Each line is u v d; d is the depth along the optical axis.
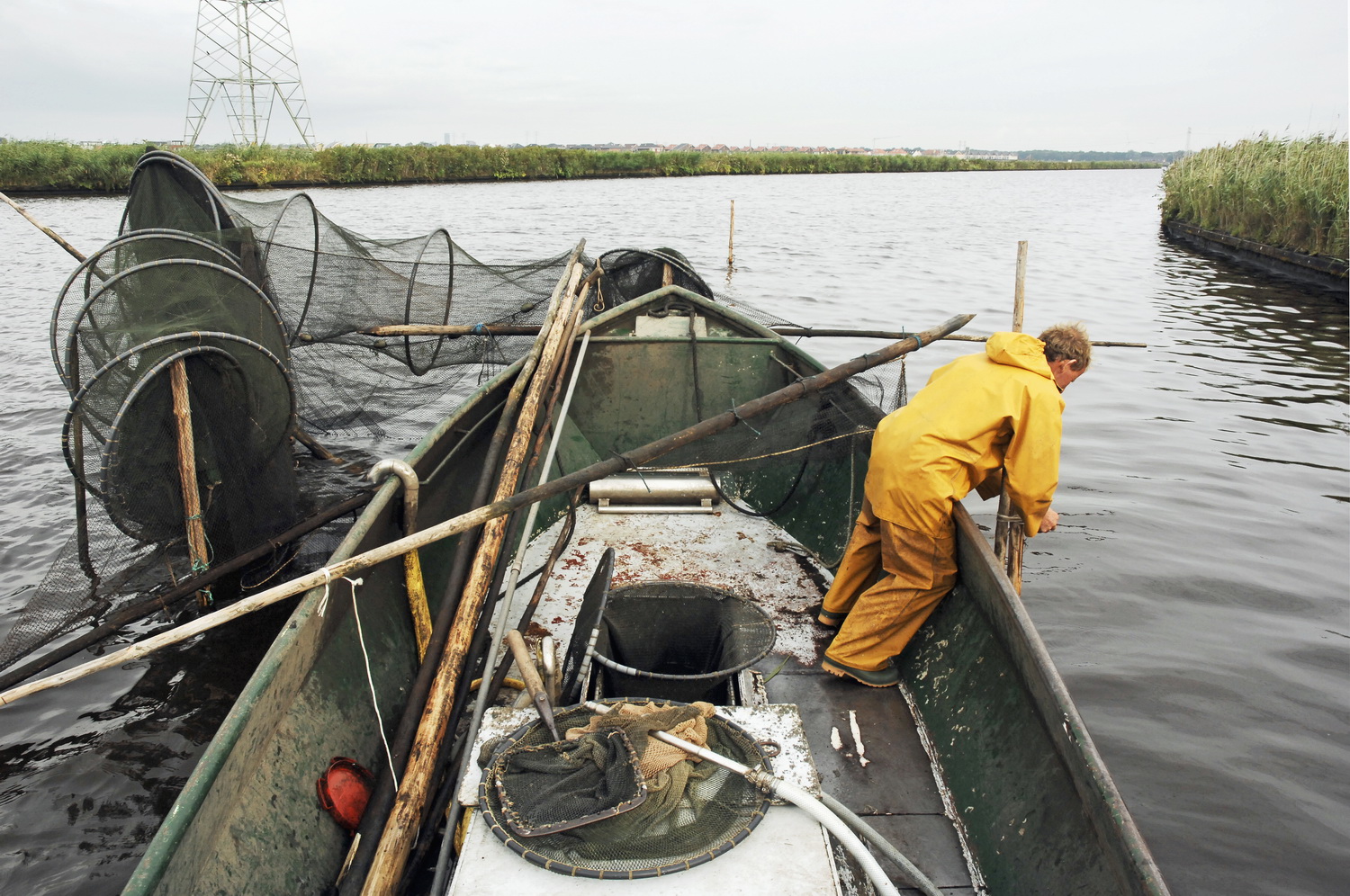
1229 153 26.48
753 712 2.91
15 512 6.67
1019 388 3.32
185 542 5.33
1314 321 14.48
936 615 3.70
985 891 2.71
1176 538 6.66
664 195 42.62
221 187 39.53
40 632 4.71
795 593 4.52
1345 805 4.07
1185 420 9.37
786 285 17.58
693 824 2.36
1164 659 5.18
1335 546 6.52
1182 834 3.90
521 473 4.69
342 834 2.78
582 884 2.19
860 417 4.76
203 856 2.19
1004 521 3.80
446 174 48.09
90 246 21.23
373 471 3.82
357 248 7.37
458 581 3.65
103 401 4.83
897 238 26.61
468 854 2.30
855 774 3.21
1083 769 2.43
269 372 5.60
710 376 6.25
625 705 2.78
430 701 3.09
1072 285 18.20
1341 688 4.91
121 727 4.41
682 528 5.23
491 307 7.86
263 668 2.62
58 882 3.46
